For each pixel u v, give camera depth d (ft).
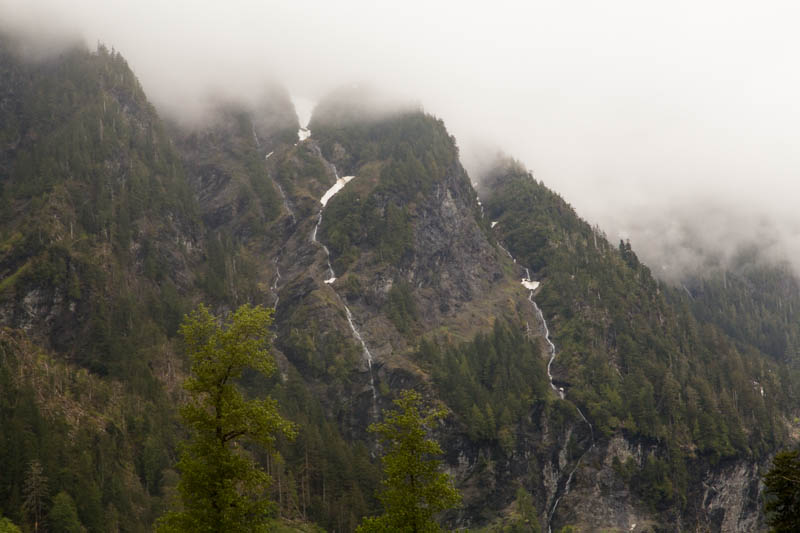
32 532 448.24
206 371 224.12
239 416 221.87
